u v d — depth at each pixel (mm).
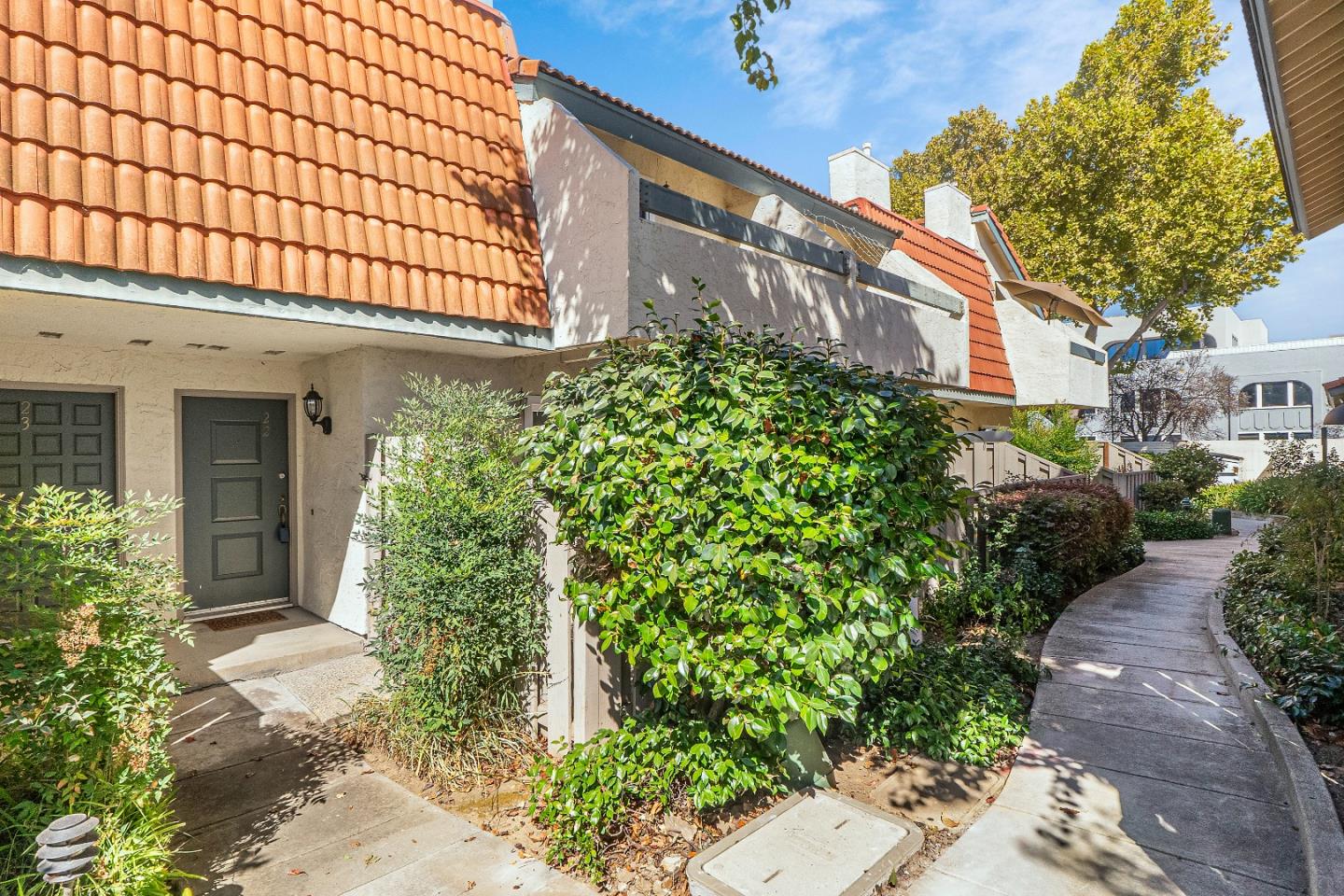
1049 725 4789
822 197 9969
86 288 4266
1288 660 5078
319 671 5910
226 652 6023
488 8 7469
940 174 27844
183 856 3389
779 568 3252
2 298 4309
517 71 6852
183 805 3873
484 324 6156
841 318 8539
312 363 7328
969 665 5367
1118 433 29516
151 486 6652
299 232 5234
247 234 4953
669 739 3824
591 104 7227
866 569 3406
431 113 6410
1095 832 3527
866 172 14570
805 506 3303
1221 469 22750
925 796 3996
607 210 6008
